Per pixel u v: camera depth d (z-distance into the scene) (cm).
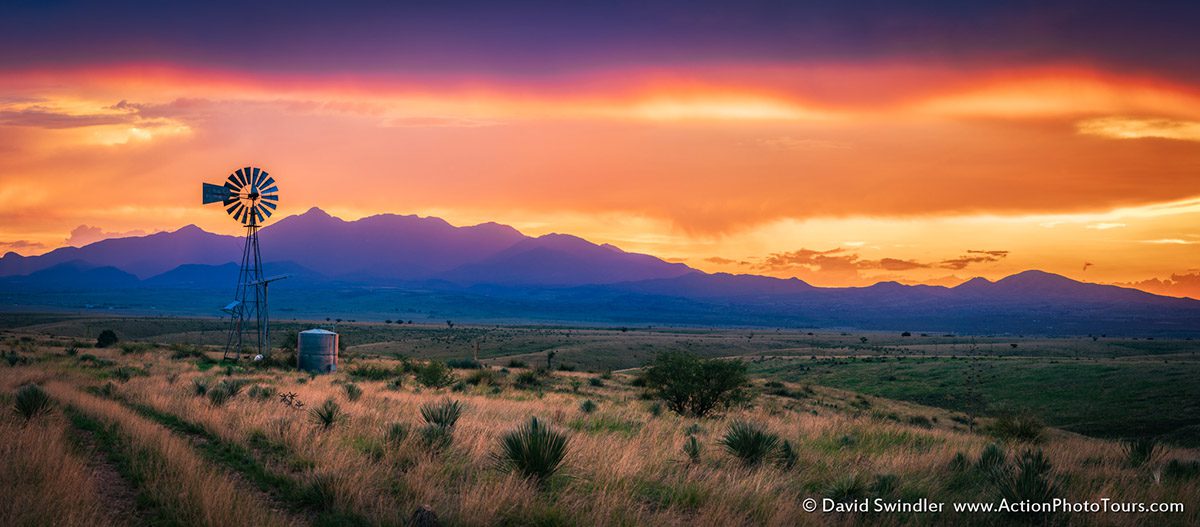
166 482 1052
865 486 1198
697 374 3562
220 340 16462
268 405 2159
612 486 1119
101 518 888
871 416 4856
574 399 3825
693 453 1478
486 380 4972
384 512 948
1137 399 6950
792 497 1126
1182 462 1617
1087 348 19038
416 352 14988
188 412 1856
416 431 1466
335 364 5659
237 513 890
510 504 987
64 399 2012
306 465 1238
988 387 8581
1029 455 1352
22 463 1061
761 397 5500
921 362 11662
